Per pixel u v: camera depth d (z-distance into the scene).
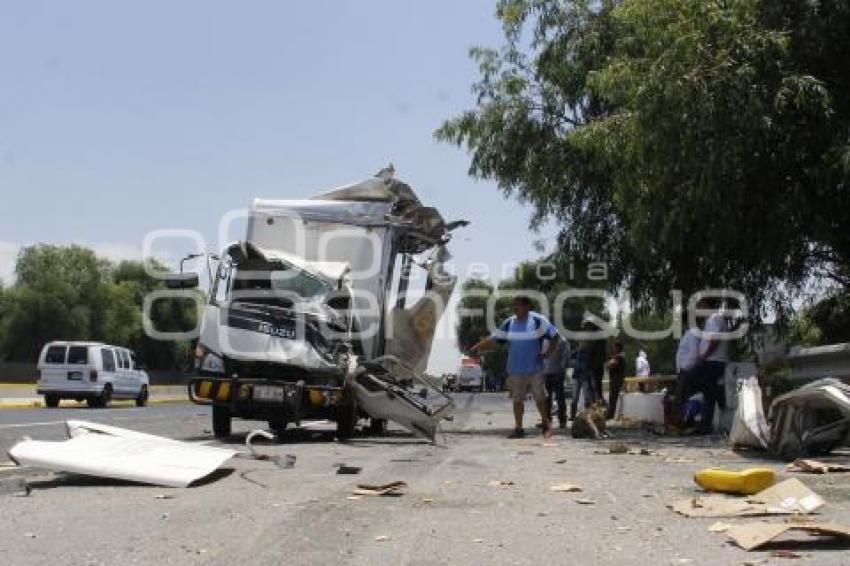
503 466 9.80
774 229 13.69
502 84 20.25
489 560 5.23
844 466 8.73
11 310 87.31
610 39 18.86
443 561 5.21
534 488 7.98
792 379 13.85
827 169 12.91
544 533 5.96
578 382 18.66
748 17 13.07
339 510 6.79
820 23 13.10
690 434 14.34
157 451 8.76
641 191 14.35
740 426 10.70
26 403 35.16
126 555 5.36
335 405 13.42
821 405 9.80
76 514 6.61
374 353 14.72
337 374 13.57
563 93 19.67
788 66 13.11
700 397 15.38
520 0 20.00
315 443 13.21
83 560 5.24
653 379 18.64
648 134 13.40
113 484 8.01
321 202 15.15
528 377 14.80
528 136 19.88
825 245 14.63
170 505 6.99
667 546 5.55
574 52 19.23
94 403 33.75
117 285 95.50
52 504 7.02
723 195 13.44
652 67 13.23
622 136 14.62
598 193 19.38
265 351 13.39
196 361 13.70
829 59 13.47
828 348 12.59
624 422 18.80
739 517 6.40
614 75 14.42
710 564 5.09
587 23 19.44
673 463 10.00
